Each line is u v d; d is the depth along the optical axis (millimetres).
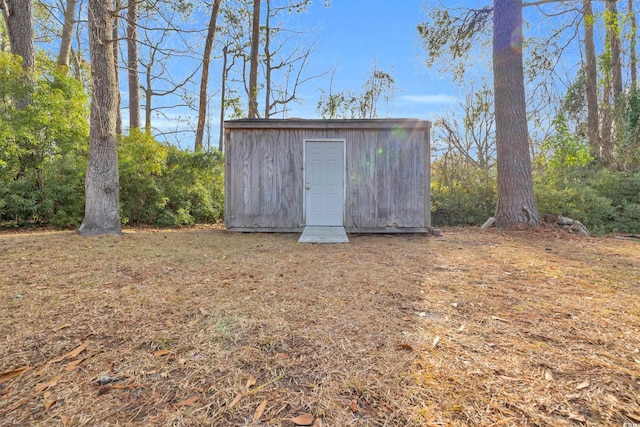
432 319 2262
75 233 5871
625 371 1619
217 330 2053
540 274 3480
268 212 6977
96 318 2227
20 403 1405
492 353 1794
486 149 11211
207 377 1583
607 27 9242
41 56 8680
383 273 3504
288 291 2848
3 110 6668
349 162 6934
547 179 8555
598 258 4293
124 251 4484
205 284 3047
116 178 6051
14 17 7480
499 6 6980
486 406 1368
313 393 1468
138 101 11406
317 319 2238
